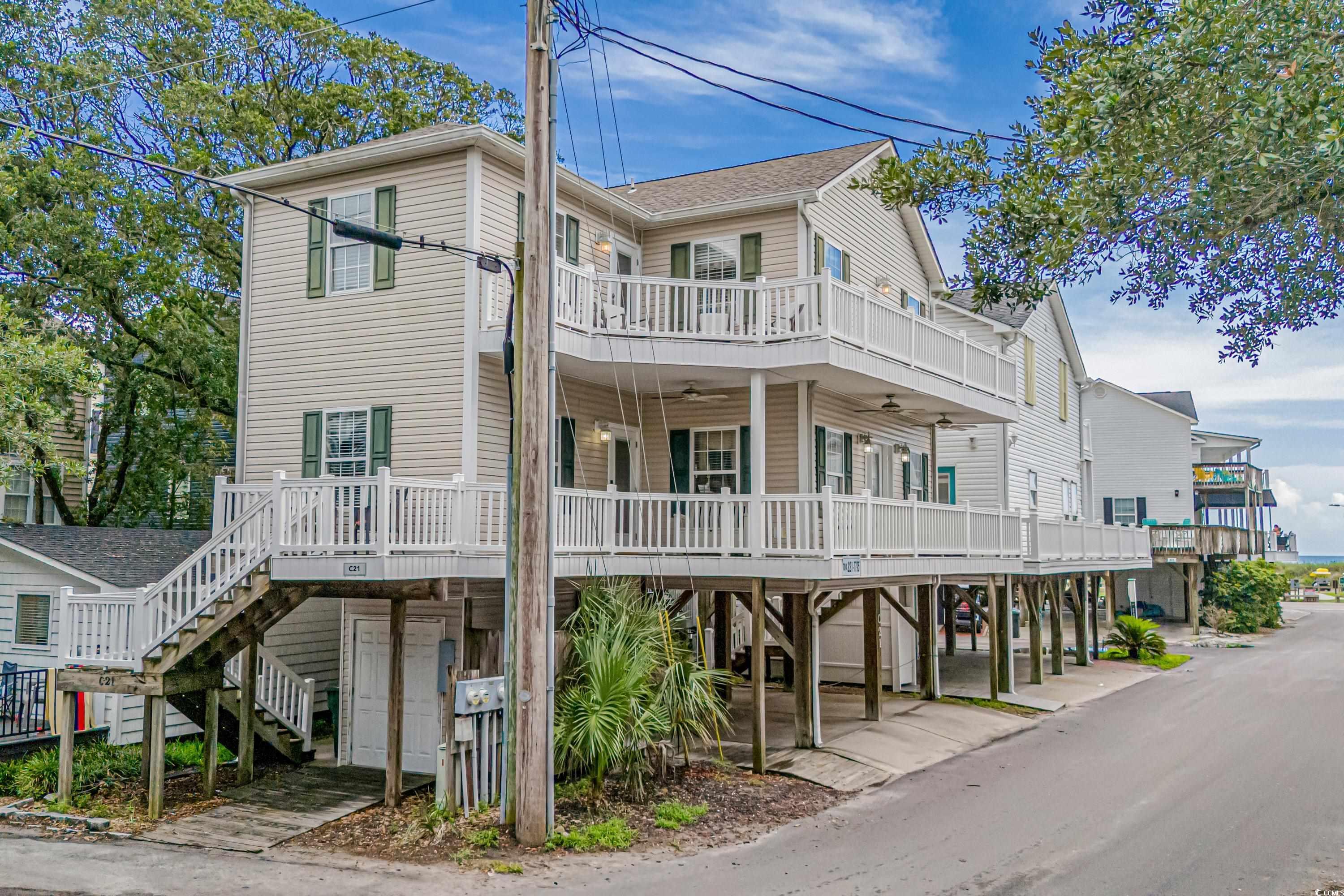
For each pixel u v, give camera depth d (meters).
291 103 26.22
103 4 24.33
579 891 9.13
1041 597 22.62
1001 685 20.67
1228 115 8.55
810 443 17.03
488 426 15.27
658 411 18.30
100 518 25.36
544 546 10.60
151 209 23.23
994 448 27.64
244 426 16.95
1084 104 9.04
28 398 17.45
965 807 12.19
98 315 23.36
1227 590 36.28
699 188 20.41
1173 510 41.28
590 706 11.99
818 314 15.06
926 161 11.69
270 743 14.50
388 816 11.76
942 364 18.69
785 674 21.30
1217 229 9.06
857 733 16.14
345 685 14.99
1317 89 7.57
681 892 9.08
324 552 11.59
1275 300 9.78
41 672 16.19
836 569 13.83
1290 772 13.73
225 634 12.70
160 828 11.48
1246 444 49.81
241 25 25.72
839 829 11.23
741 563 14.20
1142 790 12.87
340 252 16.41
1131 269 10.24
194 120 24.83
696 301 15.32
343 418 16.06
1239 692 21.28
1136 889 9.09
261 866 10.05
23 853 10.55
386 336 15.80
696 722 13.54
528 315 10.64
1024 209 10.52
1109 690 21.70
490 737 11.84
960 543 18.31
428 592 11.91
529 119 10.78
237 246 25.36
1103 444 42.75
